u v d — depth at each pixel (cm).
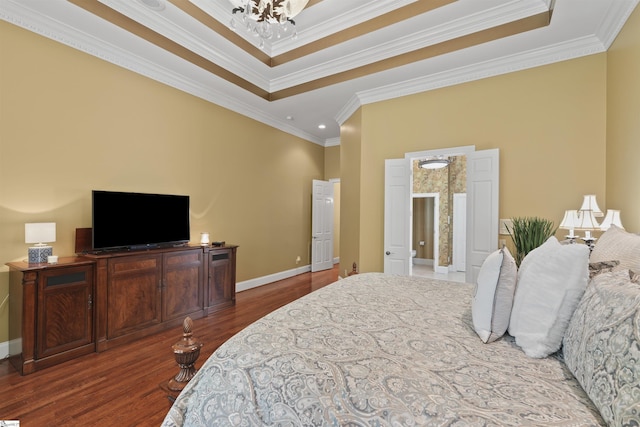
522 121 335
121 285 297
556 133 319
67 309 260
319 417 87
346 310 157
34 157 277
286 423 90
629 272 108
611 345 79
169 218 366
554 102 320
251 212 526
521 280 129
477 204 354
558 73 318
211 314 390
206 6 308
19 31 266
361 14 323
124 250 323
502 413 78
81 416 191
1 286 258
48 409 197
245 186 513
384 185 426
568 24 276
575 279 113
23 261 268
